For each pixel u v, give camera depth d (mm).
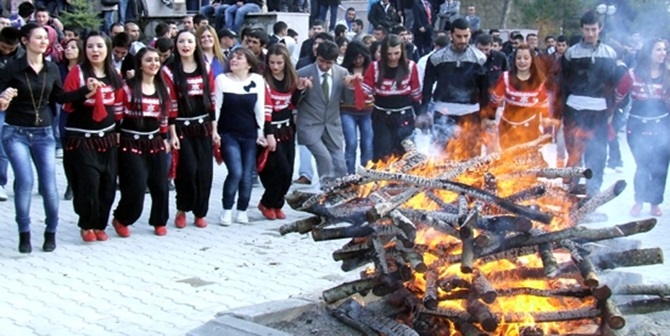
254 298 6586
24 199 7789
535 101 9266
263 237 8570
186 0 19844
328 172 9711
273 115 9156
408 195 4695
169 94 8414
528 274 4770
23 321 6066
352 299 5215
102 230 8352
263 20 17359
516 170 5191
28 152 7777
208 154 8852
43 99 7680
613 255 4879
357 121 10602
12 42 8609
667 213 9844
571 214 4910
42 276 7172
